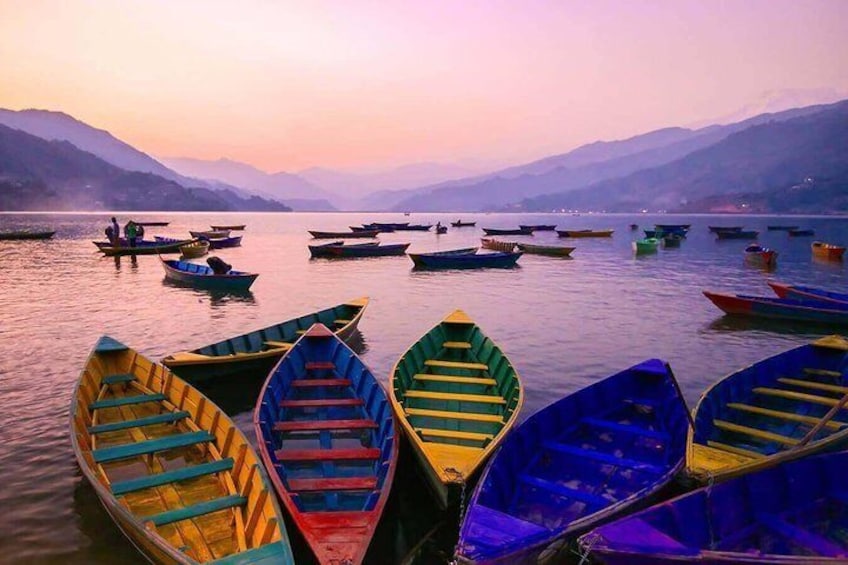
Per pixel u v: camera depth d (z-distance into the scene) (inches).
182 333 912.3
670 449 413.4
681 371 723.4
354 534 296.2
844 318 948.6
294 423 445.1
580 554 276.7
